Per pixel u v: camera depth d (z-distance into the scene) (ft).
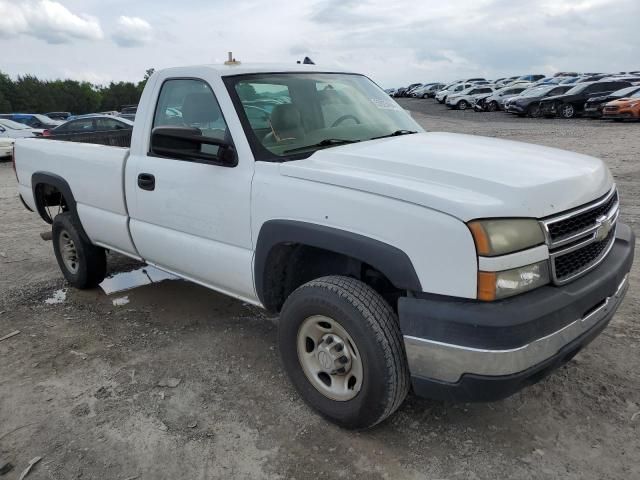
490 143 10.47
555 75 161.99
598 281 8.21
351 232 8.23
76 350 12.48
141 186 12.17
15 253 20.72
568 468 8.10
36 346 12.75
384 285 9.33
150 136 12.16
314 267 10.24
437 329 7.45
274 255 9.66
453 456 8.48
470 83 144.97
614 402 9.55
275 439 9.08
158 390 10.69
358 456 8.57
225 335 12.96
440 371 7.61
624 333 11.91
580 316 7.88
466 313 7.21
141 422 9.68
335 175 8.53
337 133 11.07
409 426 9.25
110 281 17.02
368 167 8.83
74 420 9.82
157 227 12.20
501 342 7.09
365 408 8.52
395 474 8.16
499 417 9.36
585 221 8.25
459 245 7.18
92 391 10.75
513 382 7.29
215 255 10.74
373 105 12.52
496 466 8.21
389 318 8.27
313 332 9.28
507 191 7.49
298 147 10.33
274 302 10.28
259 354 11.97
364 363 8.32
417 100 173.88
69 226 15.17
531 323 7.18
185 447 8.98
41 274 18.06
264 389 10.57
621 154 38.11
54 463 8.73
